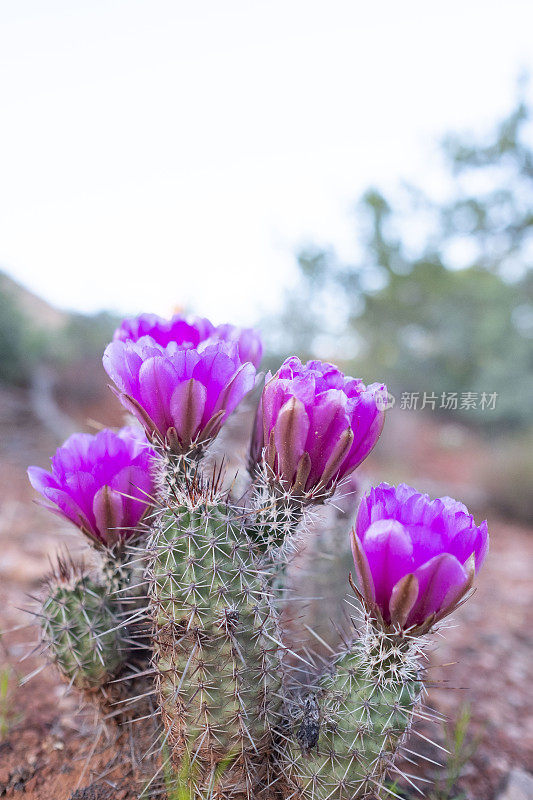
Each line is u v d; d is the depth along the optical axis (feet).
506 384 8.58
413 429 8.01
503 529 4.86
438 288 9.72
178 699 0.94
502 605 2.83
